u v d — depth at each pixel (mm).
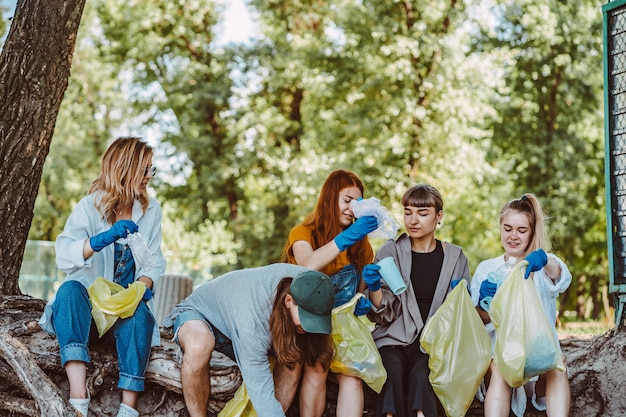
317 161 17125
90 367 4348
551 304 4441
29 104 5371
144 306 4250
